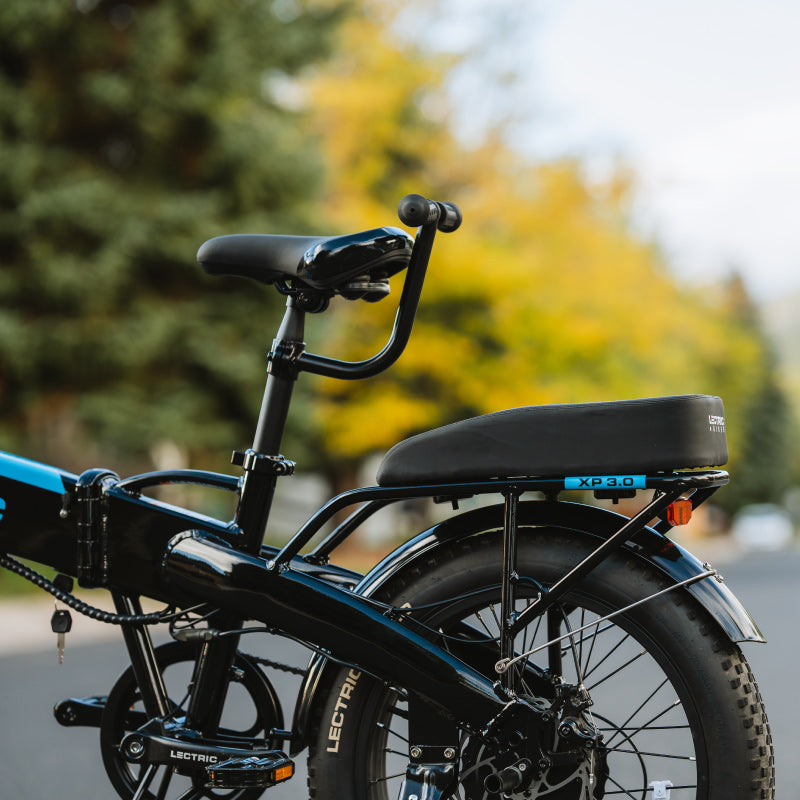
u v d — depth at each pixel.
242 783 2.18
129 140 17.91
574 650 2.14
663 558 2.12
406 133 25.22
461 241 23.42
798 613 10.53
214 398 18.00
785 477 70.44
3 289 16.69
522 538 2.19
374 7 25.19
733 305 70.69
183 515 2.35
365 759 2.24
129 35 17.80
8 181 16.70
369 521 28.14
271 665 2.40
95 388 17.61
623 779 3.67
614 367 27.45
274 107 19.28
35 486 2.36
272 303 18.09
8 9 16.58
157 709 2.32
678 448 2.03
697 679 2.07
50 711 5.27
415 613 2.24
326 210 22.70
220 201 18.06
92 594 10.29
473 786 2.17
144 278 17.75
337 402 24.03
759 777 2.04
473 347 24.17
